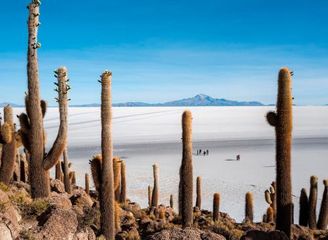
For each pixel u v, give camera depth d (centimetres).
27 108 1196
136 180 4125
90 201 1413
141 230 1416
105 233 1140
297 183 3925
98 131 10419
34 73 1181
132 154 6134
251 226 1653
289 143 1184
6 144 1371
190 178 1421
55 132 9431
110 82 1155
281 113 1176
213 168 4944
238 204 3231
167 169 4819
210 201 3325
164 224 1453
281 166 1186
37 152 1181
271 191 2227
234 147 7106
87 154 6038
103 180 1148
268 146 7238
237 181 4141
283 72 1168
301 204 2003
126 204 1981
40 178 1179
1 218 809
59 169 2388
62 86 1181
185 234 881
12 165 1373
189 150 1414
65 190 2031
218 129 11538
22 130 1191
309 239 1441
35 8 1172
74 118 18300
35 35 1180
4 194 923
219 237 888
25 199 1009
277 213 1203
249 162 5403
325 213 1972
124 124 13938
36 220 891
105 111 1150
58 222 859
